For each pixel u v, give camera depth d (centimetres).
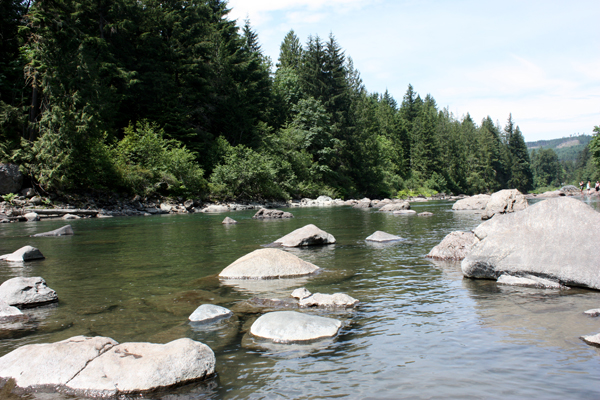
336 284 622
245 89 4616
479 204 2731
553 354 335
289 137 4847
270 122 5216
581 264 567
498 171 10325
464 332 396
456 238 876
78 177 2456
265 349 366
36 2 2495
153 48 3622
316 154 5234
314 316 425
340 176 5466
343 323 433
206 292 579
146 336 401
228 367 330
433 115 10088
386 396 273
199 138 3966
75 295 569
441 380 295
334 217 2144
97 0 3052
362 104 6762
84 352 326
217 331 414
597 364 313
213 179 3481
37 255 886
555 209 641
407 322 433
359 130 5806
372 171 5981
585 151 15962
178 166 3095
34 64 2403
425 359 334
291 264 706
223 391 290
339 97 5447
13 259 854
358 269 739
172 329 422
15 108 2338
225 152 3850
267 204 3738
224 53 4550
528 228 646
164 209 2747
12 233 1432
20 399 286
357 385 291
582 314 441
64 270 752
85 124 2339
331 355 348
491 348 353
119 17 3225
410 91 9669
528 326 407
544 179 14188
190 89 3934
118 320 455
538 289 569
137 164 2895
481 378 296
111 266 790
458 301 512
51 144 2255
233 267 698
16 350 338
